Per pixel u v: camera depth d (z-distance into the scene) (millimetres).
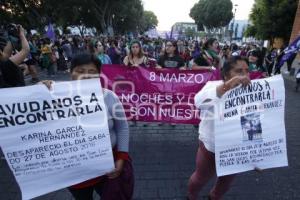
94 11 40844
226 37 63719
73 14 38469
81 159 2264
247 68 2537
